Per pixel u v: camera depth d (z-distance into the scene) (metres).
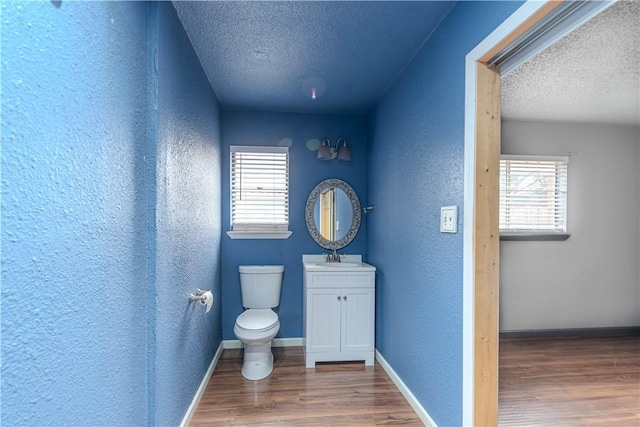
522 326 3.31
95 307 0.92
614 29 1.67
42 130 0.71
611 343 3.13
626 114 3.10
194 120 1.90
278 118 3.04
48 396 0.73
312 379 2.33
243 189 3.03
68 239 0.80
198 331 2.00
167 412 1.45
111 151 1.01
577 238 3.35
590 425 1.82
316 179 3.11
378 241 2.72
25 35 0.66
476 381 1.36
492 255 1.38
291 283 3.06
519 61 1.31
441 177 1.65
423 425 1.78
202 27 1.68
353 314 2.60
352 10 1.56
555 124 3.35
